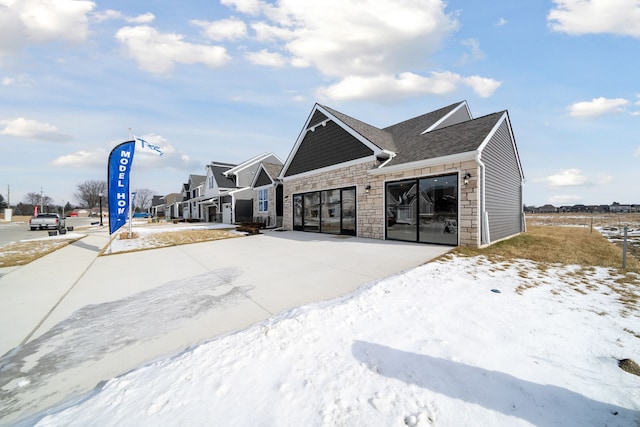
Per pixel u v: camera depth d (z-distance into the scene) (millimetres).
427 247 7949
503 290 4113
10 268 6676
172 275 5730
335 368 2197
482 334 2756
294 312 3436
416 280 4621
